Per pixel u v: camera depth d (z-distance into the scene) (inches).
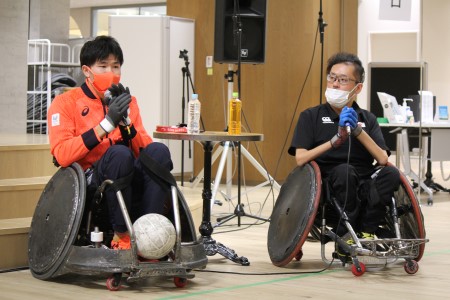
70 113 131.6
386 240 133.9
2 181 167.3
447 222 219.3
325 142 145.6
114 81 131.5
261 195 282.4
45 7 422.0
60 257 124.3
